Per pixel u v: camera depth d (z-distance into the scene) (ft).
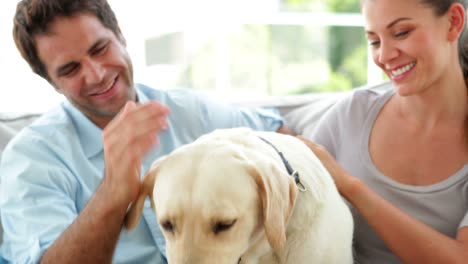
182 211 3.61
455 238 5.26
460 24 5.12
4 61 8.54
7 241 5.58
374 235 5.67
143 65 11.07
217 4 14.78
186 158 3.84
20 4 5.53
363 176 5.84
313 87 19.03
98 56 5.57
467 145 5.38
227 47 16.44
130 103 4.08
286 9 18.62
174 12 12.81
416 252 4.90
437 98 5.38
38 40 5.42
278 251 4.07
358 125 6.12
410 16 4.96
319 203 4.35
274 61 18.12
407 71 5.20
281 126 6.88
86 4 5.45
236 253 3.75
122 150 3.98
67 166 5.65
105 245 4.40
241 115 6.69
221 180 3.66
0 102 8.26
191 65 14.26
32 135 5.69
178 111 6.48
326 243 4.34
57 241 4.59
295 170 4.36
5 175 5.49
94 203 4.31
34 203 5.17
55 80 5.68
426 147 5.56
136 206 4.06
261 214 3.90
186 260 3.54
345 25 18.61
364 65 18.99
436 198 5.35
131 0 10.51
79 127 5.96
